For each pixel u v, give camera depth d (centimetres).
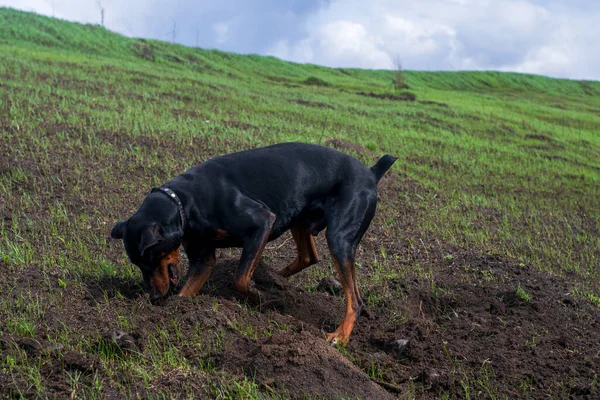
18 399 390
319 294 611
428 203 1030
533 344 533
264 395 408
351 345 519
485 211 1048
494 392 458
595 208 1216
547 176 1499
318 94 2609
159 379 419
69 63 2255
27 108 1250
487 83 5459
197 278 546
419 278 677
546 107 3394
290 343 452
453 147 1683
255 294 555
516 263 746
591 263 847
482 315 596
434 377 468
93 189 852
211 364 447
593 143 2220
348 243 541
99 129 1143
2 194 793
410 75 5197
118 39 3478
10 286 539
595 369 495
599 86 5922
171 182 533
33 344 438
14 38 2997
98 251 661
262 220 514
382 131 1762
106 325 485
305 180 545
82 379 412
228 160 545
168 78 2252
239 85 2519
